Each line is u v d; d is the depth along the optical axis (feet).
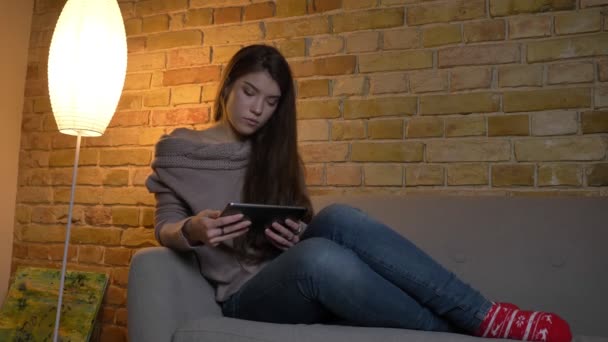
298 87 7.52
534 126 6.41
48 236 8.77
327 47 7.47
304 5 7.68
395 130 6.99
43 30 9.30
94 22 6.98
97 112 6.97
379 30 7.23
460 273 5.60
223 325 3.96
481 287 5.50
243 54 5.28
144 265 4.24
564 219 5.46
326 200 6.43
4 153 8.93
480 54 6.73
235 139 5.37
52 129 9.00
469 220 5.77
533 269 5.39
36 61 9.27
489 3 6.77
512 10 6.66
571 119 6.28
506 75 6.60
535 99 6.45
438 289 3.80
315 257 3.89
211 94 8.12
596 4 6.34
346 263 3.87
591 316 5.09
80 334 7.57
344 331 3.71
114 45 7.14
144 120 8.45
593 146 6.16
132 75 8.63
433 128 6.82
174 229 4.46
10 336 7.84
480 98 6.66
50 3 9.31
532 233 5.51
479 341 3.44
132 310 4.19
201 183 4.94
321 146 7.31
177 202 4.93
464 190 6.61
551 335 3.51
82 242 8.54
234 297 4.58
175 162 4.91
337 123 7.27
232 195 5.05
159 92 8.43
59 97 6.93
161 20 8.58
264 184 5.13
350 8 7.42
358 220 4.14
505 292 5.42
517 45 6.60
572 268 5.28
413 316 3.87
